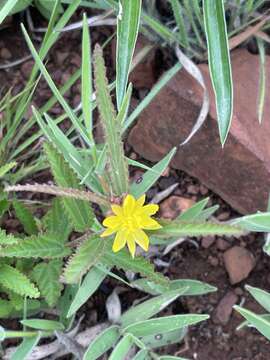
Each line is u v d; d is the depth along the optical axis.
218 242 0.31
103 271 0.26
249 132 0.29
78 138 0.32
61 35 0.34
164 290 0.28
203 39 0.31
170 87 0.29
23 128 0.31
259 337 0.30
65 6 0.33
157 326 0.26
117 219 0.23
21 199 0.32
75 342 0.29
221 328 0.30
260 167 0.29
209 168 0.30
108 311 0.30
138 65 0.31
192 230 0.23
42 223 0.28
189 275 0.31
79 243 0.25
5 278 0.26
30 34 0.34
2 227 0.31
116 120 0.23
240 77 0.30
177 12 0.28
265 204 0.30
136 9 0.24
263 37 0.30
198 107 0.28
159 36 0.31
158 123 0.30
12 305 0.27
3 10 0.26
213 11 0.24
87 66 0.24
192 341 0.30
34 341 0.26
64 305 0.29
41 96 0.33
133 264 0.25
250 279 0.31
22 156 0.31
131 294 0.31
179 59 0.29
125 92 0.26
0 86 0.33
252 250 0.31
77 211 0.25
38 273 0.27
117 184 0.24
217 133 0.29
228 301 0.30
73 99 0.33
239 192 0.30
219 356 0.30
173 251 0.31
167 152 0.31
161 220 0.23
